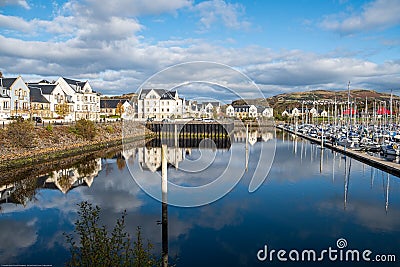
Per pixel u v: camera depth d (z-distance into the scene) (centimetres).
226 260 955
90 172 2330
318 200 1552
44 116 5116
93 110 6350
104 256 593
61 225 1259
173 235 1130
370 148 2931
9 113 4431
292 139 4831
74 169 2459
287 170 2300
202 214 1352
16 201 1603
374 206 1460
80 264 614
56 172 2342
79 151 3300
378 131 4175
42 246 1058
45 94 5297
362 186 1828
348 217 1316
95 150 3581
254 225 1227
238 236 1123
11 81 4588
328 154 3106
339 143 3606
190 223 1248
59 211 1432
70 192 1753
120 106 6222
